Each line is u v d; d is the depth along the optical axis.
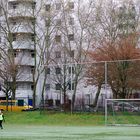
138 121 68.62
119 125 67.75
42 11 92.00
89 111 74.62
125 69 73.00
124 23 89.75
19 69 97.62
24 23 93.62
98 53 82.50
